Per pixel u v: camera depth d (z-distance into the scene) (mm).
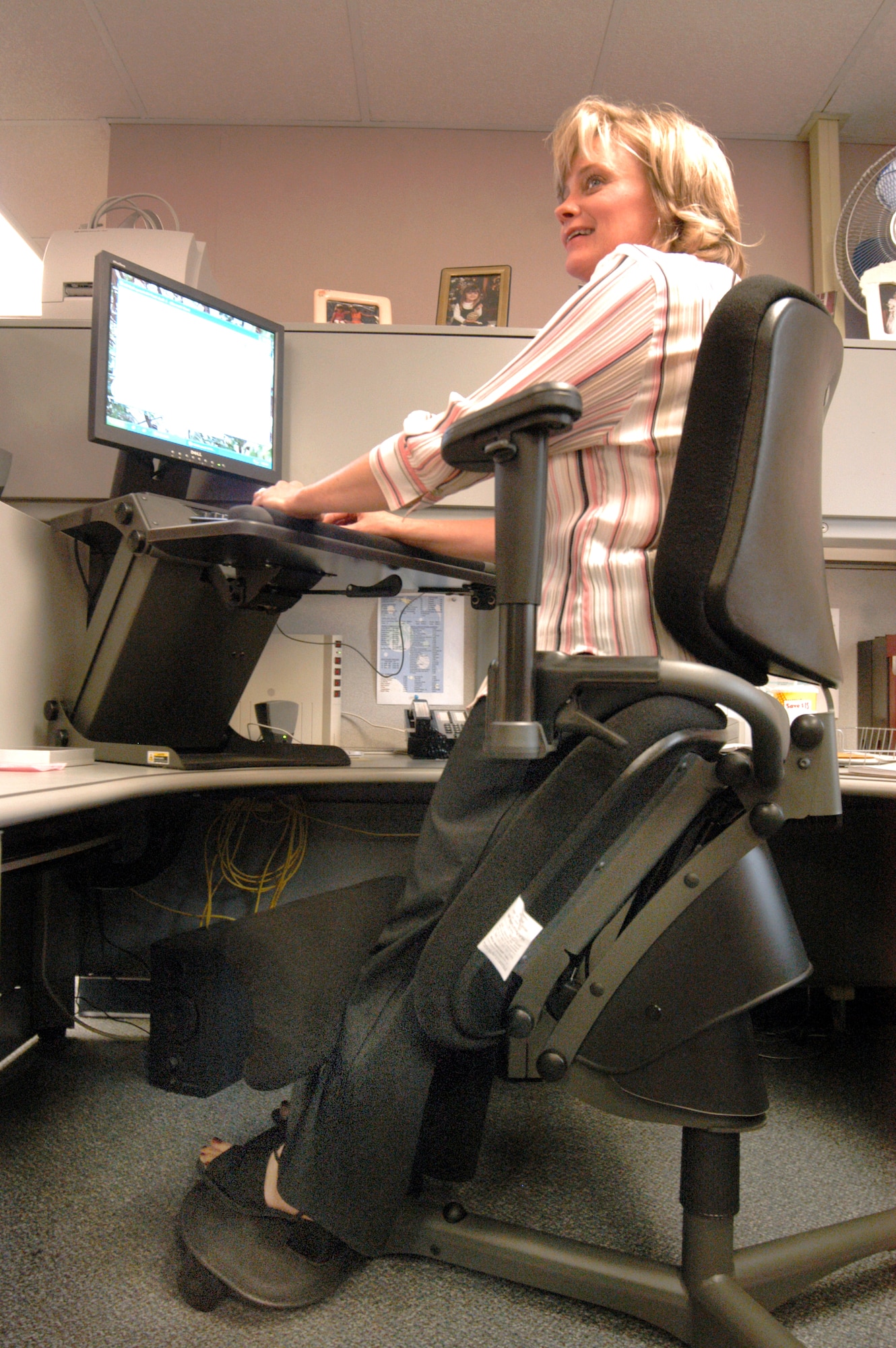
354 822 1632
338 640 1506
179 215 2416
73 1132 1131
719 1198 708
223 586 1017
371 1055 690
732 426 565
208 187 2424
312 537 917
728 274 702
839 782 652
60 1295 792
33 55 2182
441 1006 640
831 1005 1686
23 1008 1411
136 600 1038
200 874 1606
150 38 2117
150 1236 892
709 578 562
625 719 597
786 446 589
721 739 648
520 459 553
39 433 1362
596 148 784
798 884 1639
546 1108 1274
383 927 752
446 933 639
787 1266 735
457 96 2289
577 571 663
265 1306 749
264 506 934
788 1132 1195
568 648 660
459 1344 734
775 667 618
